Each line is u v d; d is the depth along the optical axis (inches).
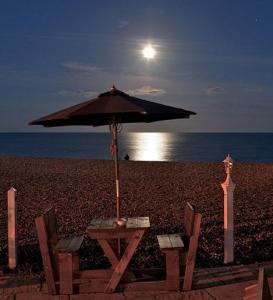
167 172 928.3
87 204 502.0
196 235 210.2
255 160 2380.7
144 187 673.0
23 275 239.1
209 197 553.6
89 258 273.7
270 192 594.2
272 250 289.6
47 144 5383.9
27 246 303.4
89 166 1056.2
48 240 210.2
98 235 210.4
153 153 2886.3
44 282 221.5
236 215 417.4
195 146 4579.2
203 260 264.8
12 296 207.8
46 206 487.8
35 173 890.7
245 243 306.0
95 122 237.5
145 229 209.3
